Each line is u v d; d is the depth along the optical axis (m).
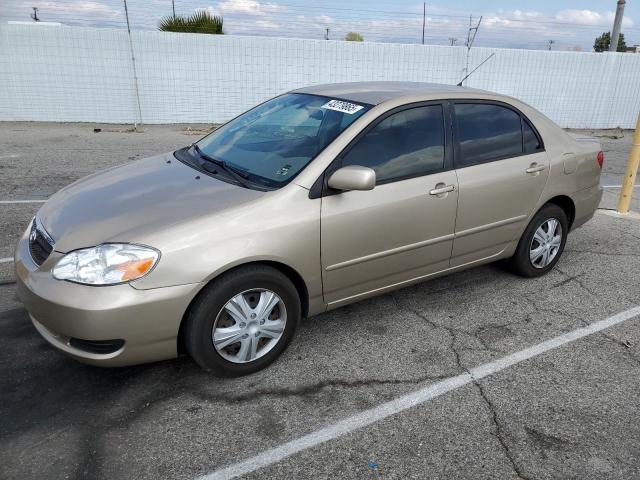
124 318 2.61
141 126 13.54
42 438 2.58
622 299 4.23
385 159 3.39
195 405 2.85
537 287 4.42
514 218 4.13
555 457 2.55
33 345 3.33
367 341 3.53
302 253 3.05
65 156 9.21
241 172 3.34
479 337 3.61
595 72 16.44
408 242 3.53
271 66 14.26
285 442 2.60
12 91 12.95
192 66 13.73
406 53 15.02
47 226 3.03
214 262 2.76
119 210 2.97
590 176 4.68
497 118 4.04
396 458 2.52
